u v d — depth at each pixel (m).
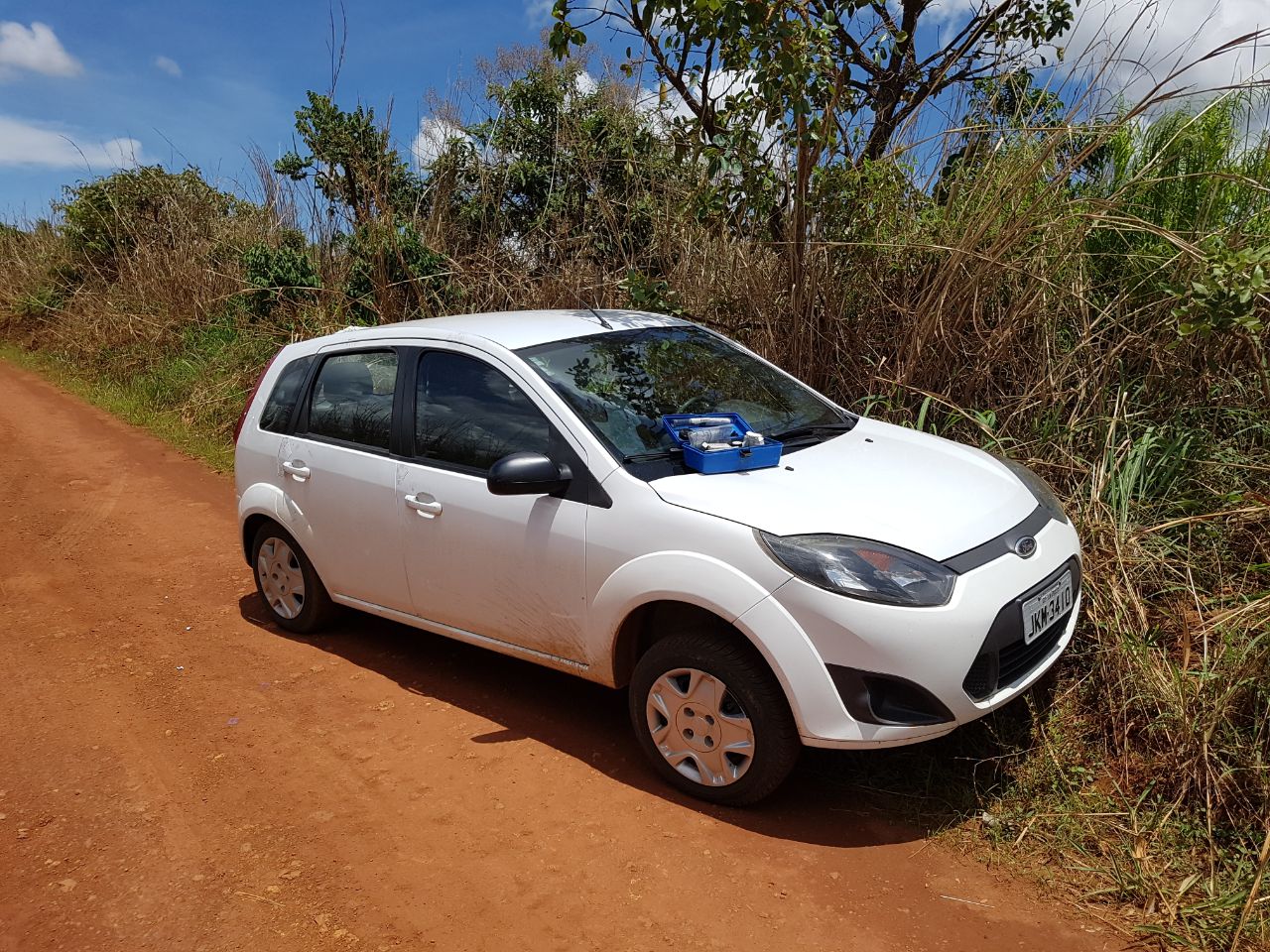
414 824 3.41
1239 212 5.40
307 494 4.66
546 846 3.26
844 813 3.37
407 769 3.77
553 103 9.34
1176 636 3.98
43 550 6.59
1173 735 3.40
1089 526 4.36
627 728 4.02
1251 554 4.38
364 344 4.58
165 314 12.66
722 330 6.67
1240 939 2.71
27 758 3.93
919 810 3.35
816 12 6.24
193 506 7.57
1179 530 4.51
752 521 3.23
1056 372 5.30
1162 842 3.12
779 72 5.36
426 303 8.84
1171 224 5.50
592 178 8.37
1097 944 2.74
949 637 3.01
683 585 3.25
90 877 3.17
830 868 3.09
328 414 4.63
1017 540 3.37
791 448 3.89
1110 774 3.45
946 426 5.43
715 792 3.38
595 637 3.57
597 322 4.41
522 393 3.87
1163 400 5.13
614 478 3.52
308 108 10.03
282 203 11.68
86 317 14.48
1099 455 4.89
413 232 9.17
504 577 3.83
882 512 3.33
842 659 3.03
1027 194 5.51
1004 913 2.88
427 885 3.09
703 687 3.35
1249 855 3.00
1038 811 3.29
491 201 9.23
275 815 3.48
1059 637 3.52
